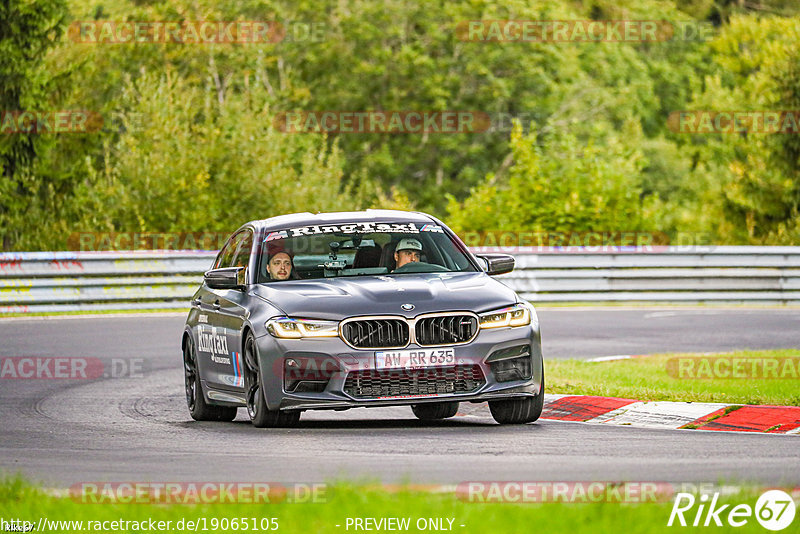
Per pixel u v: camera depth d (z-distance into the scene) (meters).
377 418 37.38
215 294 37.53
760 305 88.94
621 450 28.36
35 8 130.50
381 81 194.38
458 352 31.67
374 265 35.59
